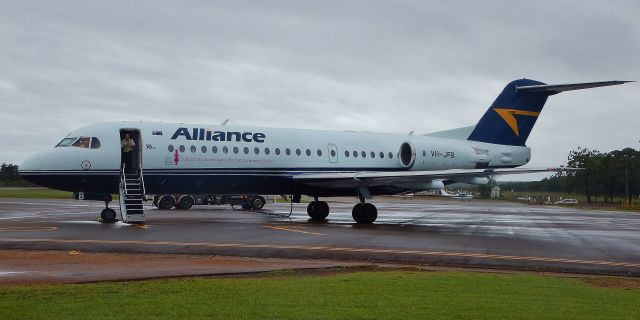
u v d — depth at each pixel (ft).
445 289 32.91
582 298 31.63
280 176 89.71
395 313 26.50
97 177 78.33
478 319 25.72
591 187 345.72
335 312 26.45
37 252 48.83
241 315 25.62
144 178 80.12
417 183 92.12
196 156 82.84
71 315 25.34
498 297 30.94
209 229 69.87
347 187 92.27
